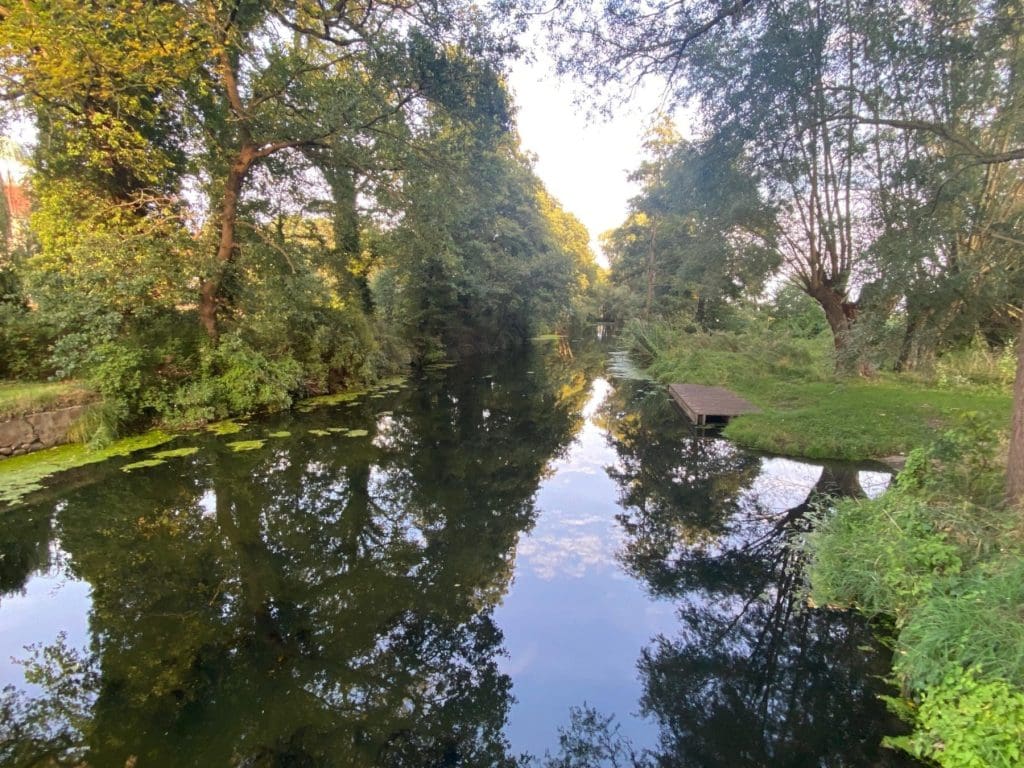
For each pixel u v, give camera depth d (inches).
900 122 207.8
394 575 177.0
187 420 348.5
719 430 384.8
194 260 348.2
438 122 387.9
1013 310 398.3
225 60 330.6
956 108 238.4
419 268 719.7
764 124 214.4
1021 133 241.4
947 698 96.6
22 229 406.3
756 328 740.7
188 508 225.1
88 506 222.8
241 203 410.3
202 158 376.5
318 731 109.1
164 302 341.1
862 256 317.4
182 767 97.9
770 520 222.4
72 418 290.5
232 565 180.1
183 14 282.8
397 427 393.7
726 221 468.4
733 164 248.5
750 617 152.2
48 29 235.6
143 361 327.6
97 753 100.7
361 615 152.6
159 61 283.6
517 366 839.7
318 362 494.9
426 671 130.5
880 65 214.2
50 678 122.1
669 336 799.1
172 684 121.3
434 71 334.3
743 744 107.3
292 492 249.3
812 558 175.5
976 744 85.5
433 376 679.7
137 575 172.4
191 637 139.9
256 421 384.8
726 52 201.2
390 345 682.8
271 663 129.6
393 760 103.2
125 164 332.5
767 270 536.1
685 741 108.8
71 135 305.4
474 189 454.6
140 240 326.0
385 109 357.7
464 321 951.0
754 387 504.1
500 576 177.9
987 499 152.5
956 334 388.2
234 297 402.9
